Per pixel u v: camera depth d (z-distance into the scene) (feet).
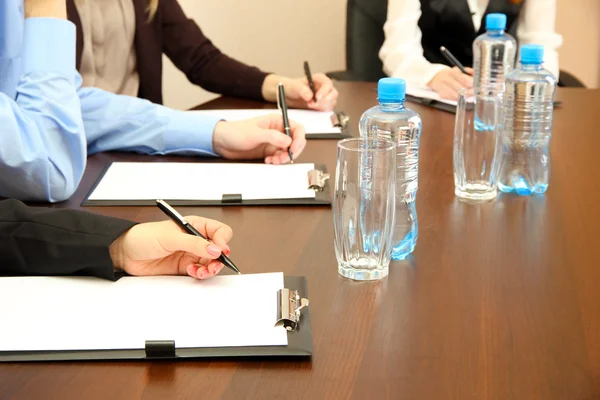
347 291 3.12
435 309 2.97
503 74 7.02
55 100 4.19
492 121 4.19
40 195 4.13
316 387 2.45
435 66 7.30
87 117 5.15
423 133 5.70
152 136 5.09
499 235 3.75
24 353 2.60
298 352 2.62
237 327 2.77
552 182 4.61
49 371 2.53
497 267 3.37
